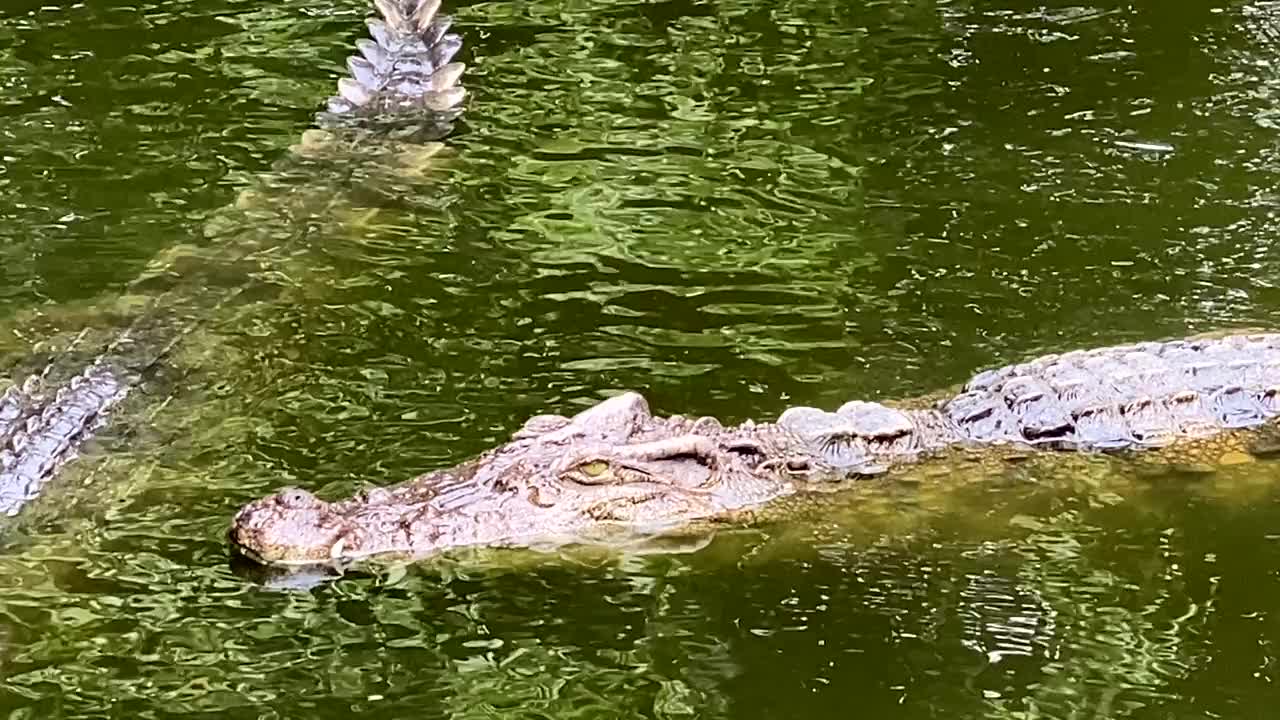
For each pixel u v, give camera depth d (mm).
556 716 4586
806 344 6965
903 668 4914
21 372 6496
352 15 11188
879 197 8555
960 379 6691
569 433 5695
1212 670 4926
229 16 11070
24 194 8242
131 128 9172
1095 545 5664
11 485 5695
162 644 4840
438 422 6176
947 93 9969
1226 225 8203
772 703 4703
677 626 5094
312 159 8891
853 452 6043
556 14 11375
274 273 7535
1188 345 6715
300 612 5031
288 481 5738
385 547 5281
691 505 5660
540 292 7418
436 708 4605
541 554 5391
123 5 11156
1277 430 6348
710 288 7492
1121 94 9906
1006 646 5051
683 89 10062
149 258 7633
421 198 8492
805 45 10797
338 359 6742
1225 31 10930
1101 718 4664
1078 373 6504
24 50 10258
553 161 8984
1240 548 5660
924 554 5590
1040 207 8430
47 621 4926
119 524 5488
